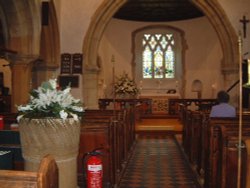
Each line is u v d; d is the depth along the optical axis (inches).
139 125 487.2
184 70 693.9
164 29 706.8
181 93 696.4
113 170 211.6
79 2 439.8
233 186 147.6
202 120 236.1
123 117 285.3
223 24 436.5
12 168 137.3
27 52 349.1
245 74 386.9
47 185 73.6
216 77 648.4
